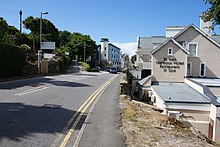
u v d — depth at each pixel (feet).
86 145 17.46
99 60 278.46
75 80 76.48
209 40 83.76
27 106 29.91
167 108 44.68
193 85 65.92
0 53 65.05
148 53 111.34
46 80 69.46
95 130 21.30
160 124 25.25
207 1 37.73
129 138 19.47
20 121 22.80
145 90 72.43
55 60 122.62
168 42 80.53
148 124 24.58
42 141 17.93
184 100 45.75
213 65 83.97
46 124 22.41
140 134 20.77
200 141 20.94
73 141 18.30
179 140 20.02
